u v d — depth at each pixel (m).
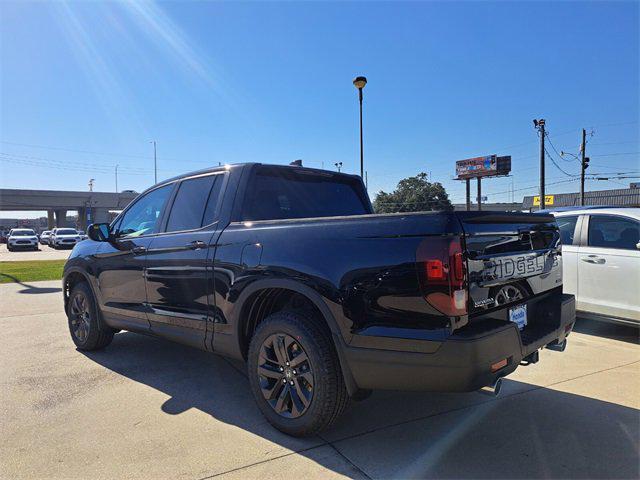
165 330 4.16
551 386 4.15
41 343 5.70
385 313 2.69
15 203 66.12
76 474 2.68
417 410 3.63
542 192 35.88
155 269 4.20
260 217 3.87
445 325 2.53
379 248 2.75
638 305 5.49
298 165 4.42
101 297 4.98
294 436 3.14
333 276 2.88
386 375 2.73
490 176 53.94
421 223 2.63
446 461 2.85
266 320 3.27
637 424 3.37
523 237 3.24
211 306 3.66
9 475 2.67
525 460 2.87
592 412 3.59
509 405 3.72
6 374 4.48
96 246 5.11
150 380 4.31
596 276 5.86
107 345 5.41
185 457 2.88
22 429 3.27
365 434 3.21
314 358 2.97
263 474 2.69
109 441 3.09
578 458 2.89
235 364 4.82
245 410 3.62
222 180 4.01
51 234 41.06
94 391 4.02
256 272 3.29
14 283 12.11
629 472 2.73
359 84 16.22
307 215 4.26
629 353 5.20
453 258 2.53
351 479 2.65
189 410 3.62
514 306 3.11
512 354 2.76
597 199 68.88
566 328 3.51
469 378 2.51
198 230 3.91
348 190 4.81
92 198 71.81
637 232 5.65
